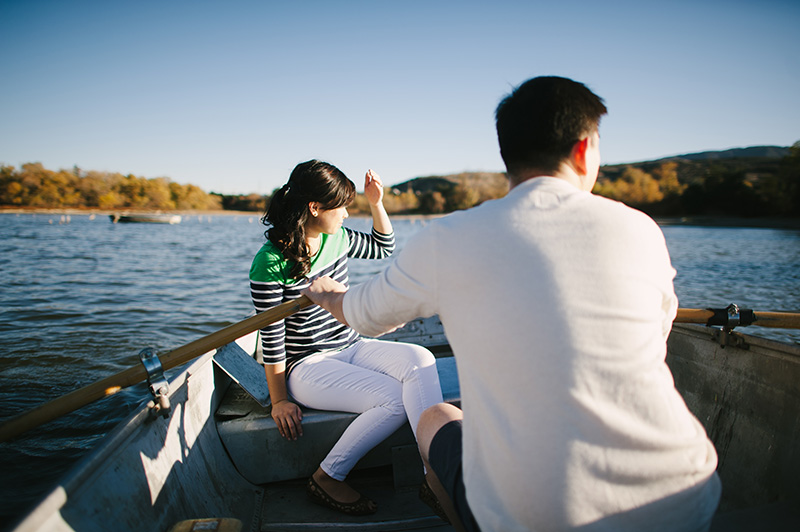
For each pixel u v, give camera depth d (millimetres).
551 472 813
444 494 1296
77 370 4574
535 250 886
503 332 872
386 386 1771
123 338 5742
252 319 1549
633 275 874
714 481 913
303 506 1771
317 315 1946
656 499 829
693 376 2045
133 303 8008
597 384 828
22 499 2582
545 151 1008
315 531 1645
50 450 3104
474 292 914
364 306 1129
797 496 1472
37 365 4691
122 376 1445
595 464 810
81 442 3209
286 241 1805
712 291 9562
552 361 836
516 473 836
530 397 842
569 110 988
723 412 1854
